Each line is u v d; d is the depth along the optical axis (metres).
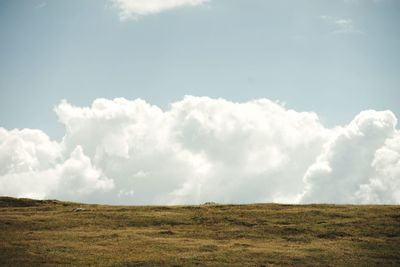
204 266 46.97
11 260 47.09
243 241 57.75
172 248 53.41
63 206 84.38
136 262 47.78
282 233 61.41
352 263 48.84
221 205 80.62
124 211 76.00
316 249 53.78
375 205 77.75
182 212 74.56
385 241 57.22
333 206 77.62
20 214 72.62
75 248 52.50
